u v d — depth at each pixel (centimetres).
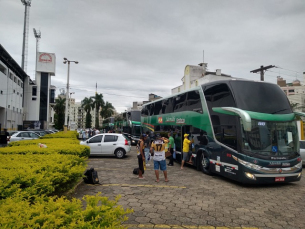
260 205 641
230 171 887
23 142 1284
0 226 232
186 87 4041
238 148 852
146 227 477
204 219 528
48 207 289
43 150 895
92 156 1634
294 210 606
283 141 867
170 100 1527
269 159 826
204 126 1091
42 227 237
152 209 582
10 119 4016
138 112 2764
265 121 866
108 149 1541
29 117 5438
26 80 5425
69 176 618
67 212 288
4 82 3653
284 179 838
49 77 5822
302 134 2034
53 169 561
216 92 1023
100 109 8656
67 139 1523
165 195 705
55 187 555
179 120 1366
